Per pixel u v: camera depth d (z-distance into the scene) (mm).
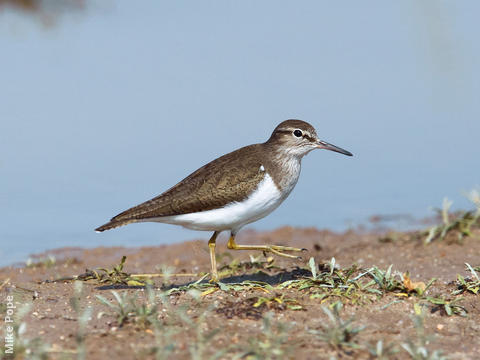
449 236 16547
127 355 8906
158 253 16797
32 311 10680
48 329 9836
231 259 15664
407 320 10734
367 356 9258
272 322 10297
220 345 9305
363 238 17594
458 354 9625
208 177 12859
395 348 9539
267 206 13172
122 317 10000
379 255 15828
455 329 10500
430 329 10461
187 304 10953
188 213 12750
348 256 15875
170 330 9570
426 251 15891
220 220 12836
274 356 9070
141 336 9539
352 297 11266
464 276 13844
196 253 16766
